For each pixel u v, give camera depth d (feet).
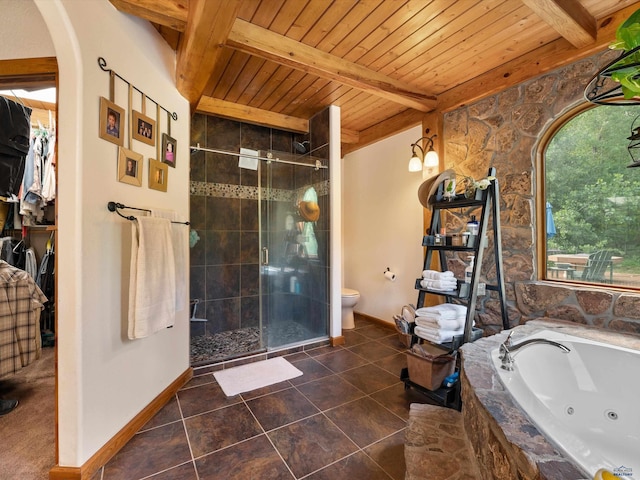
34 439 5.27
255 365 8.48
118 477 4.50
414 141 10.75
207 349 9.46
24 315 6.68
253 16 6.13
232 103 10.26
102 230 4.89
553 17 5.65
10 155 6.37
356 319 13.07
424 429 4.71
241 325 11.71
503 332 6.31
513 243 7.89
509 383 4.24
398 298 11.44
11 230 9.48
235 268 11.60
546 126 7.32
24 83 4.87
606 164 6.71
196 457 4.92
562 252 7.41
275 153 9.75
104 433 4.84
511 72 7.79
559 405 5.03
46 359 8.52
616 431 4.73
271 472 4.62
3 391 6.82
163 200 6.67
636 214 6.31
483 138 8.62
